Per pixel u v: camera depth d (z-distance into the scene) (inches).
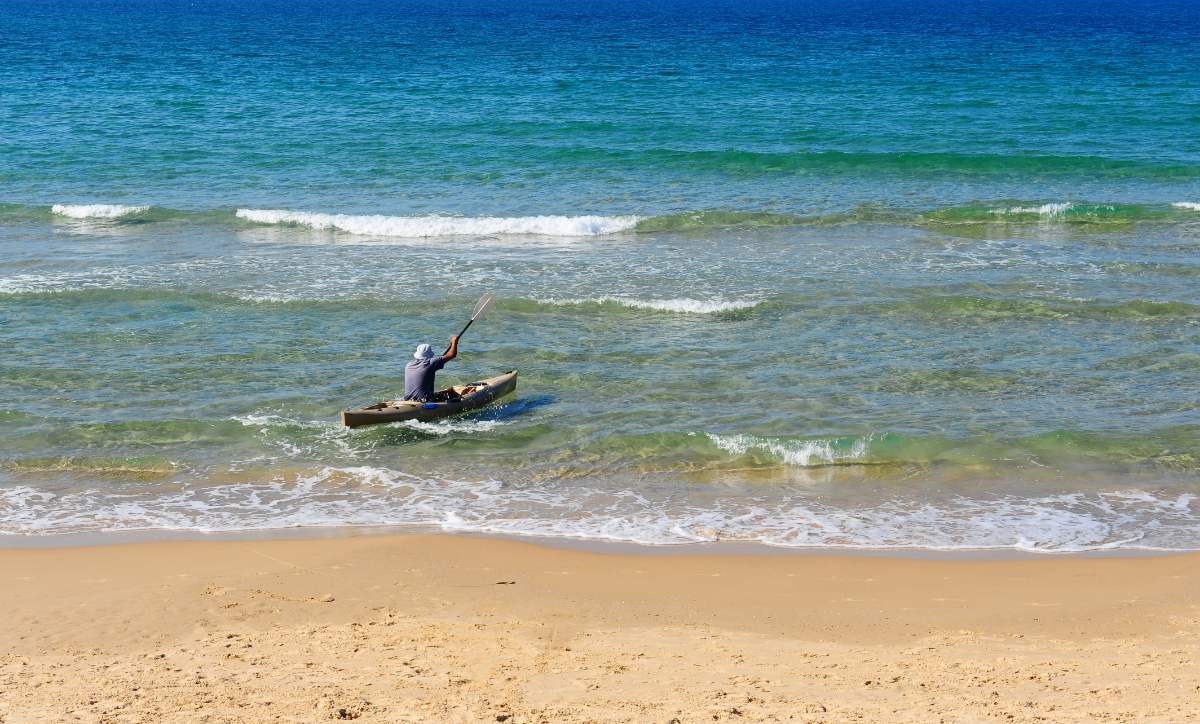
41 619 405.1
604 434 615.5
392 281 930.7
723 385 690.8
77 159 1470.2
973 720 294.8
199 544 483.8
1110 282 911.7
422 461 585.3
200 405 658.8
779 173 1397.6
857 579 446.3
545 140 1601.9
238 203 1238.3
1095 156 1471.5
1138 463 570.3
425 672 344.5
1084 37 3858.3
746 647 374.3
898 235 1086.4
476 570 456.8
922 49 3277.6
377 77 2427.4
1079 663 353.4
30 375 705.6
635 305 847.1
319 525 506.3
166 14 6018.7
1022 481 550.9
